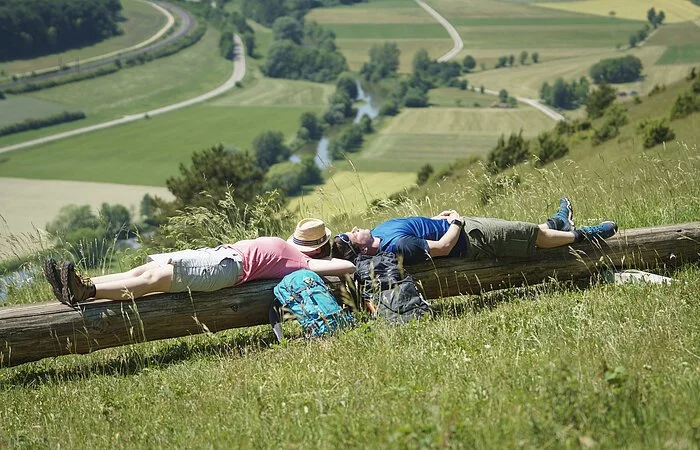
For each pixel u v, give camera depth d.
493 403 4.26
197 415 5.03
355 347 5.91
